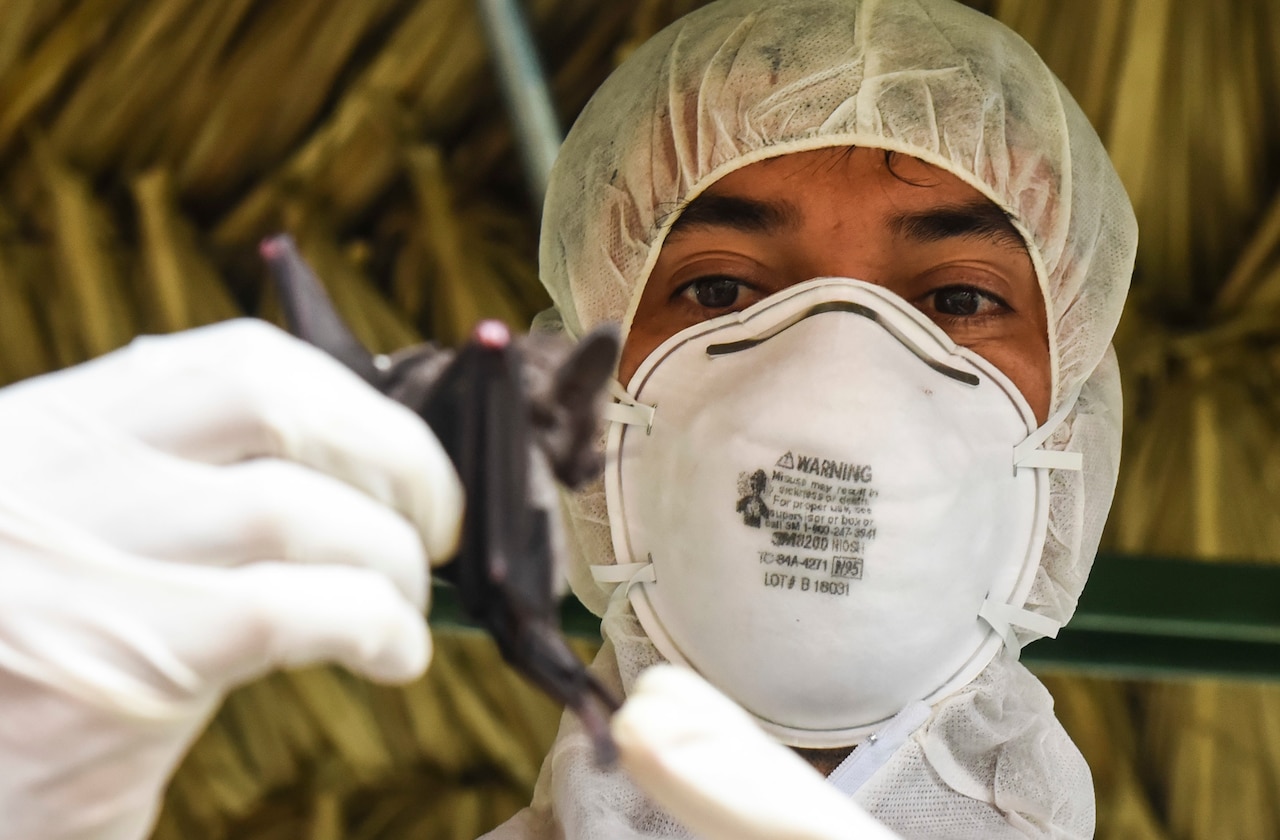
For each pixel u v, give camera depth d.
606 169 1.45
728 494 1.28
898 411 1.27
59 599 0.70
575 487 0.72
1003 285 1.40
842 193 1.37
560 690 0.66
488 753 2.65
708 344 1.34
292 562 0.70
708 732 0.75
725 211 1.39
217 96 2.45
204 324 2.55
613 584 1.38
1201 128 2.40
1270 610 1.93
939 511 1.27
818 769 1.34
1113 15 2.28
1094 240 1.44
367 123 2.47
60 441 0.72
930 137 1.37
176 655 0.70
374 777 2.65
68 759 0.73
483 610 0.68
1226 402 2.55
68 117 2.45
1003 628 1.34
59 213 2.49
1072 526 1.41
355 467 0.71
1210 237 2.53
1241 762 2.51
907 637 1.27
